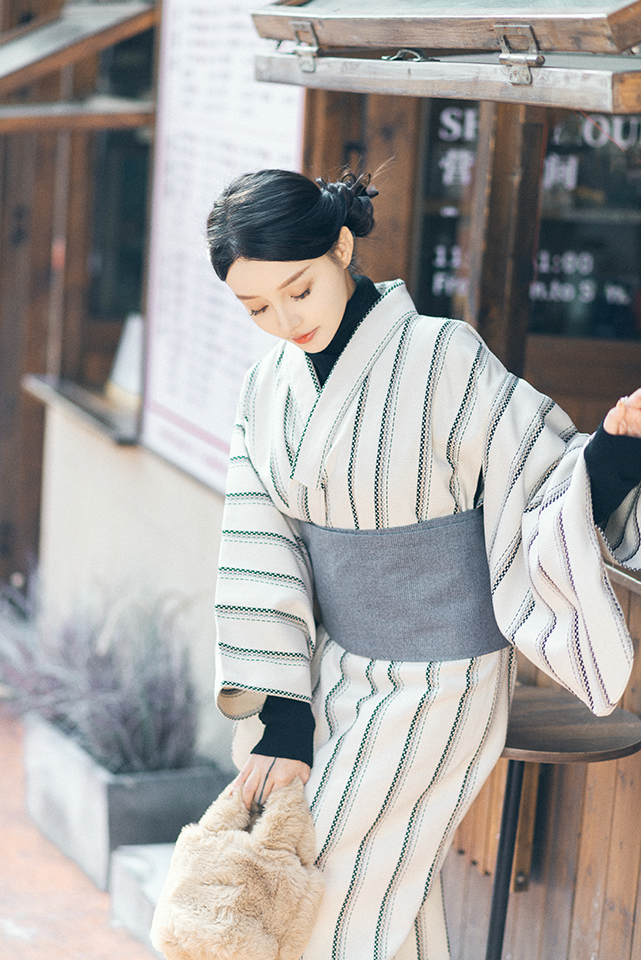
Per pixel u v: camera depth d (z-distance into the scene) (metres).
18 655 3.63
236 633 1.69
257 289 1.53
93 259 4.93
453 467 1.62
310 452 1.64
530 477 1.56
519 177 2.24
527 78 1.39
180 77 3.39
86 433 4.32
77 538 4.40
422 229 2.79
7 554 5.24
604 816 1.97
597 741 1.77
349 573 1.67
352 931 1.64
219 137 3.15
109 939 2.78
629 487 1.47
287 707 1.67
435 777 1.64
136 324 4.42
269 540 1.72
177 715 3.20
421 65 1.56
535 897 2.15
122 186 4.94
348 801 1.62
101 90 4.59
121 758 3.18
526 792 2.08
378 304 1.65
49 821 3.33
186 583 3.51
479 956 2.28
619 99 1.28
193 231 3.34
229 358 3.13
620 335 3.36
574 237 3.31
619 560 1.51
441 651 1.64
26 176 5.02
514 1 1.46
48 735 3.35
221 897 1.56
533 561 1.51
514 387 1.60
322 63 1.74
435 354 1.61
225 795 1.67
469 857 2.30
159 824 3.06
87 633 3.61
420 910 1.71
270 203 1.49
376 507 1.62
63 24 4.02
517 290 2.29
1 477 5.21
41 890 3.02
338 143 2.70
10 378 5.14
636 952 1.89
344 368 1.62
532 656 1.55
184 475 3.49
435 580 1.63
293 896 1.57
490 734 1.68
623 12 1.27
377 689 1.66
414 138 2.61
